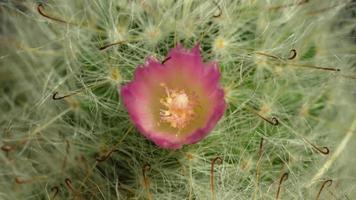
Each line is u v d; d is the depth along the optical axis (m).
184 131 0.07
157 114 0.07
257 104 0.08
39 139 0.08
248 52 0.08
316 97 0.08
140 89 0.07
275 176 0.08
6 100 0.08
